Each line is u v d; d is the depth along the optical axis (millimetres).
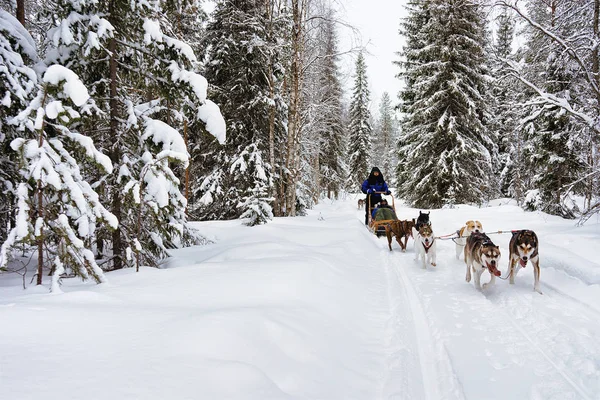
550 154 14484
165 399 1979
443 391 2969
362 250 8430
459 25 18547
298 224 11703
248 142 15828
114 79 6734
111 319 3129
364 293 5508
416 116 20109
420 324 4328
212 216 16750
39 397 1831
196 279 4879
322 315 4184
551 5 8234
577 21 7457
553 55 8258
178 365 2373
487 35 18641
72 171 5000
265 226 10344
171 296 4137
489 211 14000
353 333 4043
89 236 5434
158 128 6504
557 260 6363
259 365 2730
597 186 7504
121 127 6891
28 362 2236
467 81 18938
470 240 5957
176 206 7117
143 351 2523
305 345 3295
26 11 8117
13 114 5375
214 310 3475
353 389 2922
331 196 41688
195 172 17047
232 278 4918
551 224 9805
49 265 6363
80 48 6086
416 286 5812
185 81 6668
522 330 4020
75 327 2896
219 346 2738
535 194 16375
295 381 2740
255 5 14039
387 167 47844
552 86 9008
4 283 5344
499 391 2943
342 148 35156
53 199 4883
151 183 6059
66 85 4840
